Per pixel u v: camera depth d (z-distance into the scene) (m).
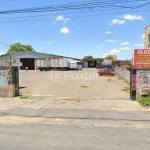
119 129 6.61
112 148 4.94
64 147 5.00
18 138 5.68
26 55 66.56
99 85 21.02
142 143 5.30
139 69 11.87
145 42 27.67
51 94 14.87
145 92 11.81
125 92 15.91
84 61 87.75
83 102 11.33
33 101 11.65
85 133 6.17
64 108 9.80
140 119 7.84
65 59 57.56
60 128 6.72
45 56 67.06
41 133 6.16
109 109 9.58
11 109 9.60
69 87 19.34
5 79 13.08
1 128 6.71
